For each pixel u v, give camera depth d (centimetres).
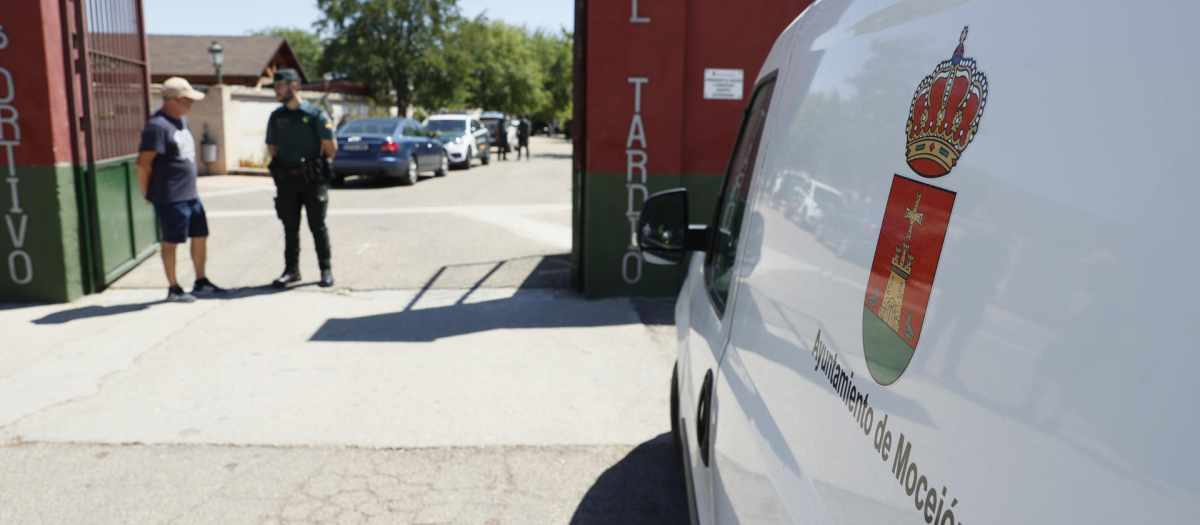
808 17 198
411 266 754
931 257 92
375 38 3491
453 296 643
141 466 340
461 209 1158
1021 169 77
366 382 444
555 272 728
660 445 365
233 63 3209
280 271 735
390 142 1494
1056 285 69
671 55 596
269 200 1253
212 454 352
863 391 104
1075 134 70
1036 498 66
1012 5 87
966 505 76
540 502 314
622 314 585
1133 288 60
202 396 421
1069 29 75
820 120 152
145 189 604
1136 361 58
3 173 602
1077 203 68
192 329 549
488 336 532
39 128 599
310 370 463
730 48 603
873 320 106
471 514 305
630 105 602
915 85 108
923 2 114
